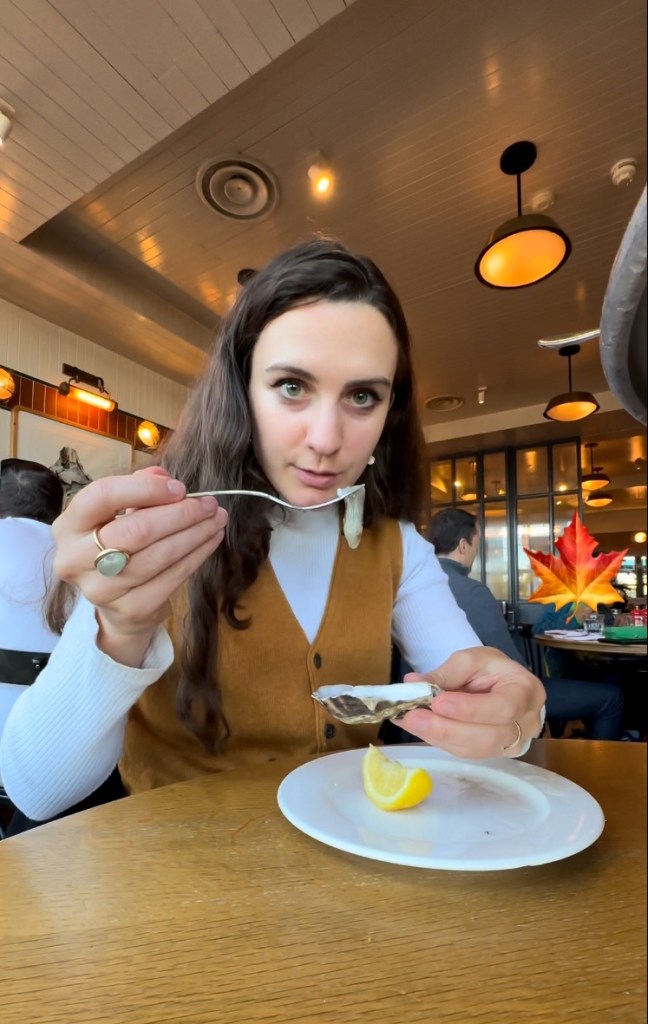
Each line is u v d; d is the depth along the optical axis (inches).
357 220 116.0
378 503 40.2
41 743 24.4
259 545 34.0
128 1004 11.9
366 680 36.6
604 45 80.1
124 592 22.2
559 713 92.9
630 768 28.5
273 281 30.0
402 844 17.8
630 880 17.1
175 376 171.3
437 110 91.0
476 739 22.3
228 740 33.3
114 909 15.6
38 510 59.9
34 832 20.5
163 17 68.8
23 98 80.0
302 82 85.6
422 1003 11.9
